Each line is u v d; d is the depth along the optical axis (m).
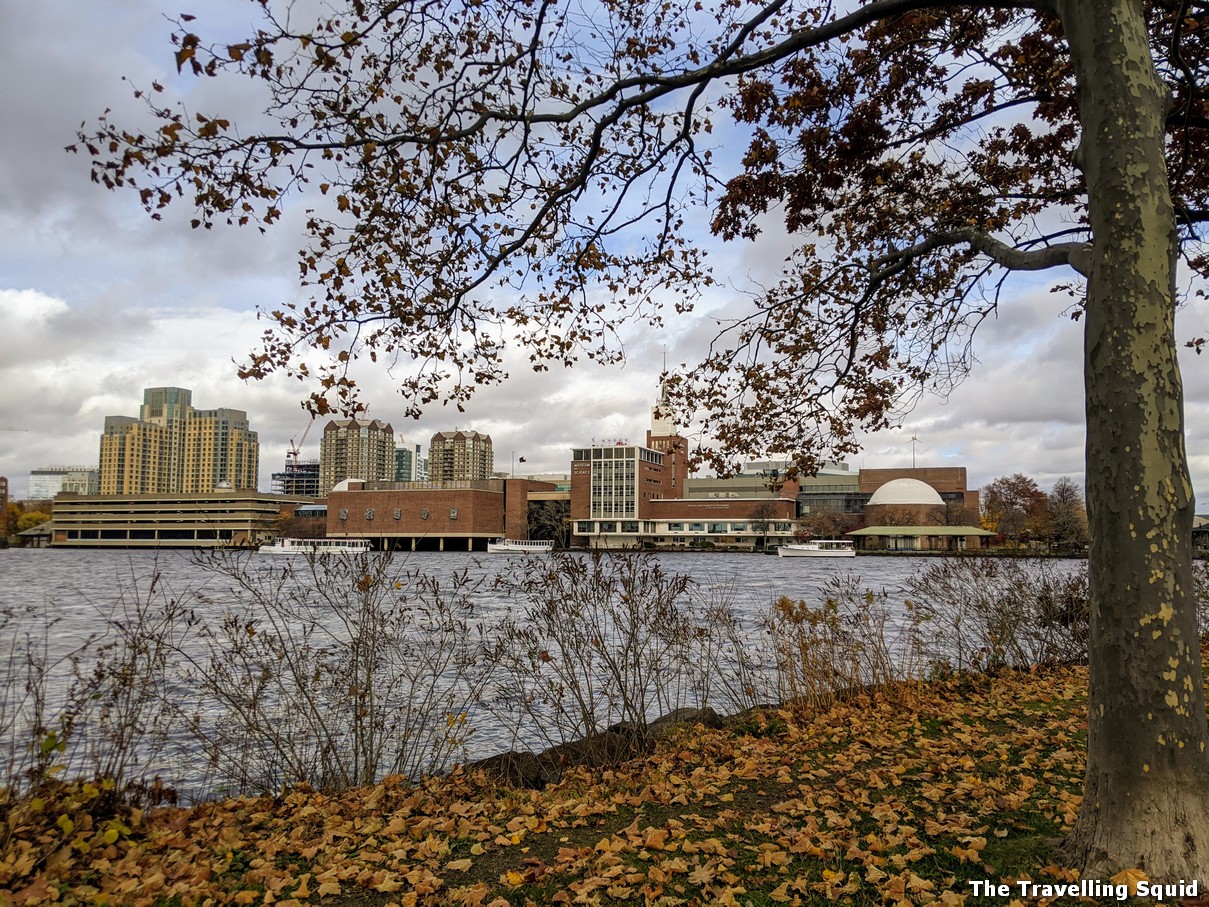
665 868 5.32
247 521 161.38
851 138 10.09
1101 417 4.64
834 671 11.14
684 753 8.92
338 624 14.99
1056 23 9.68
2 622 9.06
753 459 12.00
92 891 5.23
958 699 11.13
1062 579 14.44
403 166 8.21
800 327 11.61
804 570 63.44
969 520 131.75
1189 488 4.50
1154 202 4.67
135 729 7.72
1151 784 4.39
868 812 6.34
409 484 154.12
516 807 7.31
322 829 6.97
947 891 4.62
